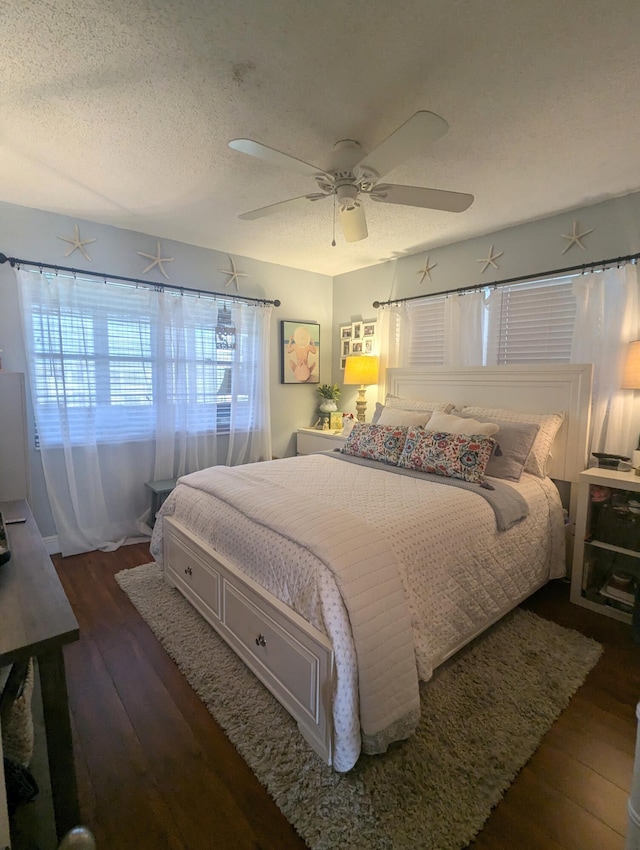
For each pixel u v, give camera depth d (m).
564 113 1.75
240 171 2.27
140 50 1.42
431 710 1.63
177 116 1.79
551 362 2.90
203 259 3.61
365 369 3.87
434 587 1.68
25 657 0.94
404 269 3.84
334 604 1.39
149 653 2.00
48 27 1.31
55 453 2.99
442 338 3.54
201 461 3.70
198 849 1.18
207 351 3.67
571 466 2.67
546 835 1.21
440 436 2.57
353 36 1.35
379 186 1.85
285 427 4.38
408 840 1.19
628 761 1.44
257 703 1.68
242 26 1.32
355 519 1.73
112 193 2.56
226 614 1.95
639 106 1.70
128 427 3.32
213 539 2.09
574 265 2.75
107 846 1.18
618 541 2.37
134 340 3.28
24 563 1.35
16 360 2.82
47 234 2.87
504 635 2.11
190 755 1.47
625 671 1.89
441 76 1.53
